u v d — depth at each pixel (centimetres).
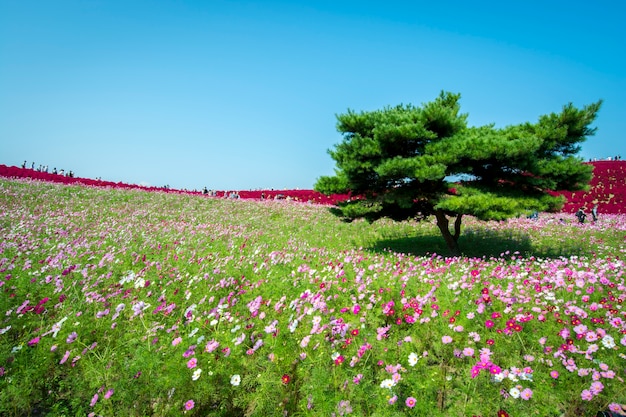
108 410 346
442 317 505
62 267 743
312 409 338
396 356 412
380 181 1307
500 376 334
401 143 1262
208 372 388
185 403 359
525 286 651
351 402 335
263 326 492
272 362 399
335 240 1609
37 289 612
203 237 1347
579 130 1205
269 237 1564
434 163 1152
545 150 1259
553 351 414
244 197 3662
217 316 525
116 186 3042
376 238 1672
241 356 419
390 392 336
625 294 567
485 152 1134
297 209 2731
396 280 746
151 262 881
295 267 908
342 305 598
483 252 1338
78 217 1606
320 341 432
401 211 1352
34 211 1647
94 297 563
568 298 580
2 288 594
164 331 491
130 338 469
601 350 407
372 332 463
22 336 485
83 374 400
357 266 919
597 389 332
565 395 346
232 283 717
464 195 1162
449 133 1287
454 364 419
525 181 1230
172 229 1515
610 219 2303
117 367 404
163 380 362
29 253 852
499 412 308
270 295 644
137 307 489
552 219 2297
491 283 727
